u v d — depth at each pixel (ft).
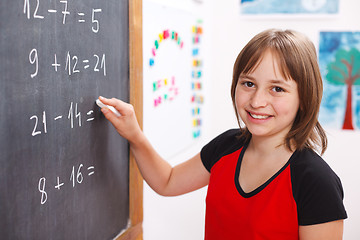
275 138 2.90
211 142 3.56
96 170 3.04
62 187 2.64
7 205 2.19
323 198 2.60
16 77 2.18
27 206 2.33
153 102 4.60
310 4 6.83
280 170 2.81
